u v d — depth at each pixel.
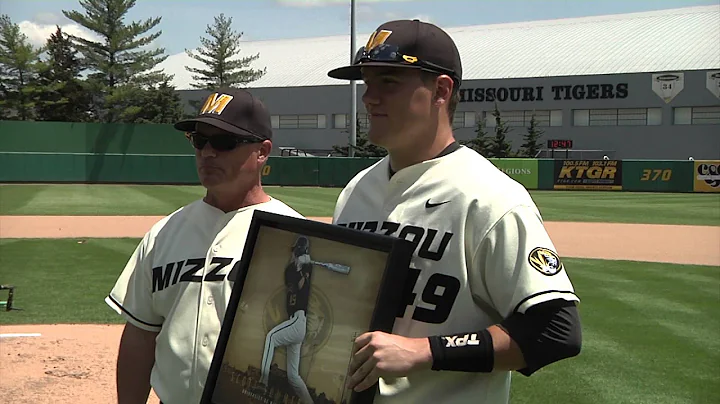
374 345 1.66
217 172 2.51
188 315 2.47
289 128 57.44
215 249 2.51
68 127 37.72
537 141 51.62
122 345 2.69
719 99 47.69
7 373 5.00
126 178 35.44
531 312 1.69
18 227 15.30
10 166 34.56
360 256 1.81
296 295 1.92
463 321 1.81
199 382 2.41
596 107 50.62
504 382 1.89
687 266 10.77
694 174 33.31
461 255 1.82
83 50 50.62
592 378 5.09
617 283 9.19
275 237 2.03
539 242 1.76
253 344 2.01
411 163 1.99
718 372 5.24
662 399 4.66
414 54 1.87
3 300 7.64
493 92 52.97
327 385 1.80
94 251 11.45
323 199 25.03
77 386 4.75
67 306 7.36
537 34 60.53
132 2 50.69
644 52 52.50
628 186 34.44
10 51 53.78
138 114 53.16
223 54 55.34
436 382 1.81
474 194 1.84
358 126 54.84
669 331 6.48
